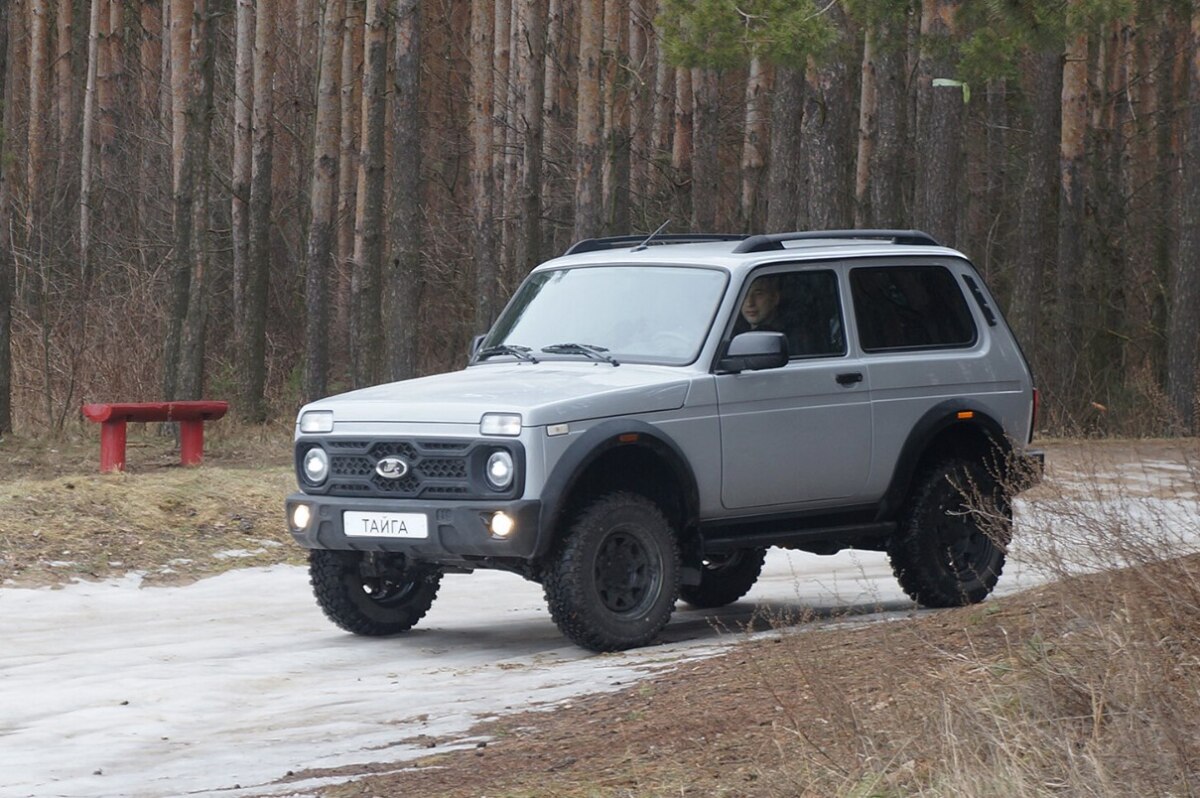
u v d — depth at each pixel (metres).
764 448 12.88
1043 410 40.84
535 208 44.59
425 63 58.78
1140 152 52.91
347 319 51.84
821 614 14.40
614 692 10.11
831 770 7.27
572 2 54.69
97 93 50.41
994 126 50.06
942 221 30.75
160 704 10.77
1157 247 50.69
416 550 12.12
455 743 9.09
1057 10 16.08
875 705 8.33
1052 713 7.50
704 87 43.59
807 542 13.45
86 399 31.73
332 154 39.44
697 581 12.81
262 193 38.47
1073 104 44.09
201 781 8.60
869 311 13.73
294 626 14.45
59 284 43.34
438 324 58.75
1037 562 8.73
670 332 12.98
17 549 17.00
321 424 12.66
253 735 9.78
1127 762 6.69
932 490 13.91
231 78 55.19
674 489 12.70
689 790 7.52
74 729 10.05
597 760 8.28
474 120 47.91
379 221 37.00
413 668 12.06
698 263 13.33
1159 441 30.52
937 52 22.17
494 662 12.18
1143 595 8.26
